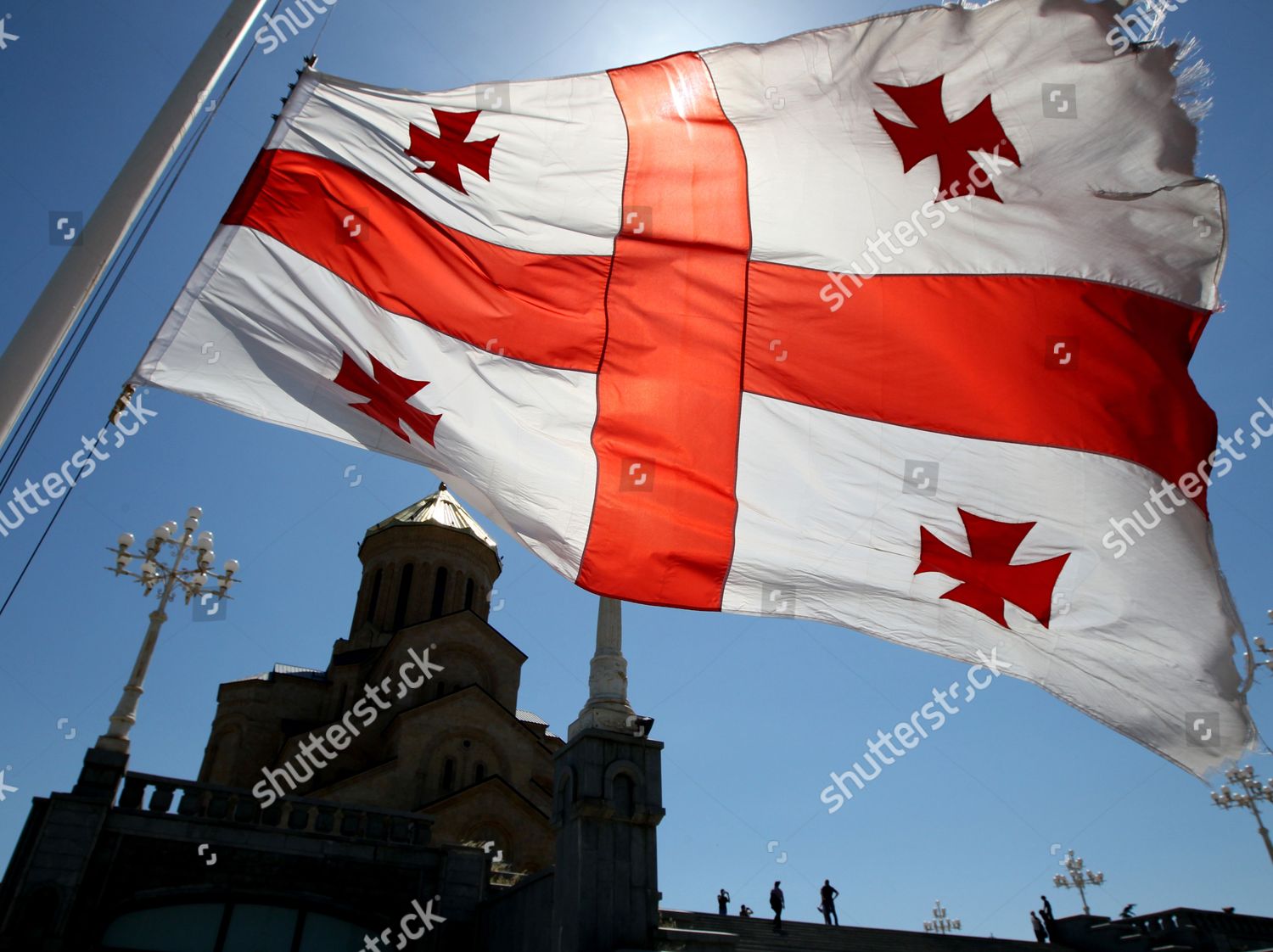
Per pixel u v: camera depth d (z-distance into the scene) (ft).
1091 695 28.78
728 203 31.94
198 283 25.79
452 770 118.32
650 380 30.22
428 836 75.41
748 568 29.07
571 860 51.13
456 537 155.94
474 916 70.59
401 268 28.63
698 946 50.14
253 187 27.48
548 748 127.85
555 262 30.60
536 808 112.47
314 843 70.54
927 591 29.45
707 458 29.91
